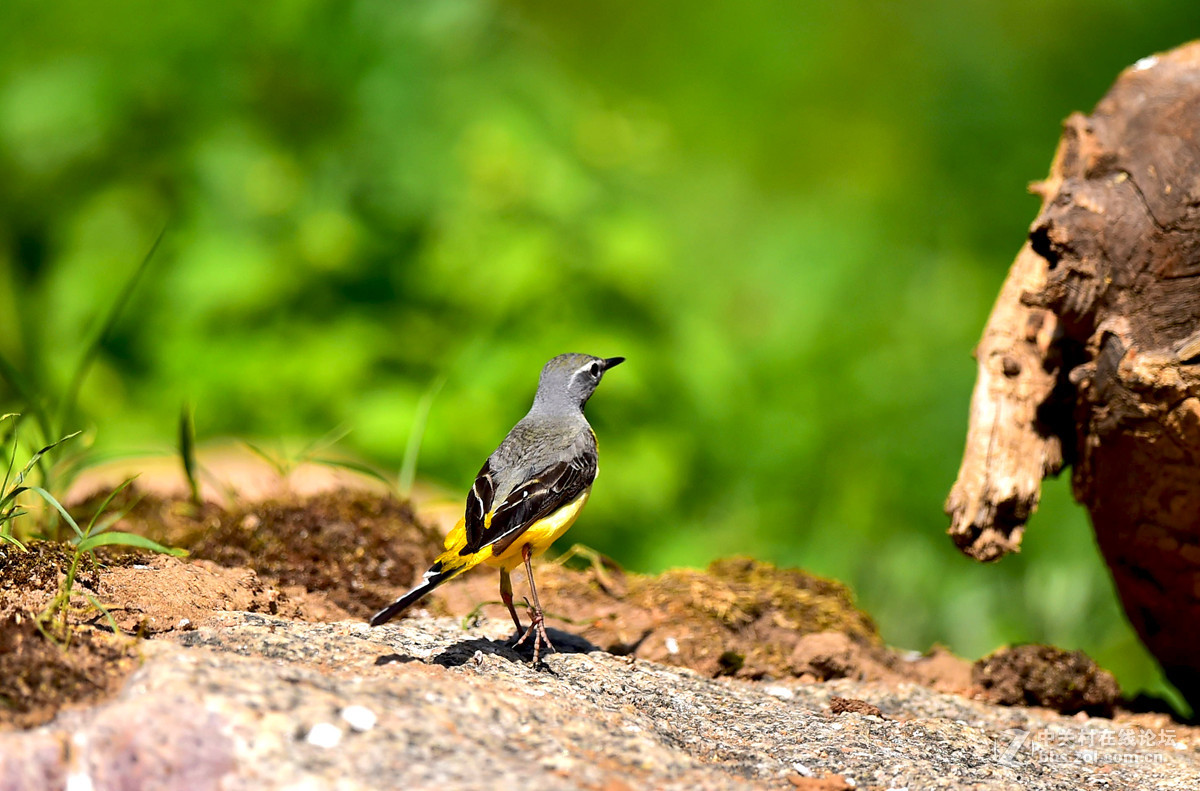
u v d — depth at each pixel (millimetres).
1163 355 6832
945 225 19625
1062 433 7828
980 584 13297
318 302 14734
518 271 14250
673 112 22812
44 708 5340
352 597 8164
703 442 15289
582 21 23484
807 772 6031
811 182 22188
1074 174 7762
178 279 14594
